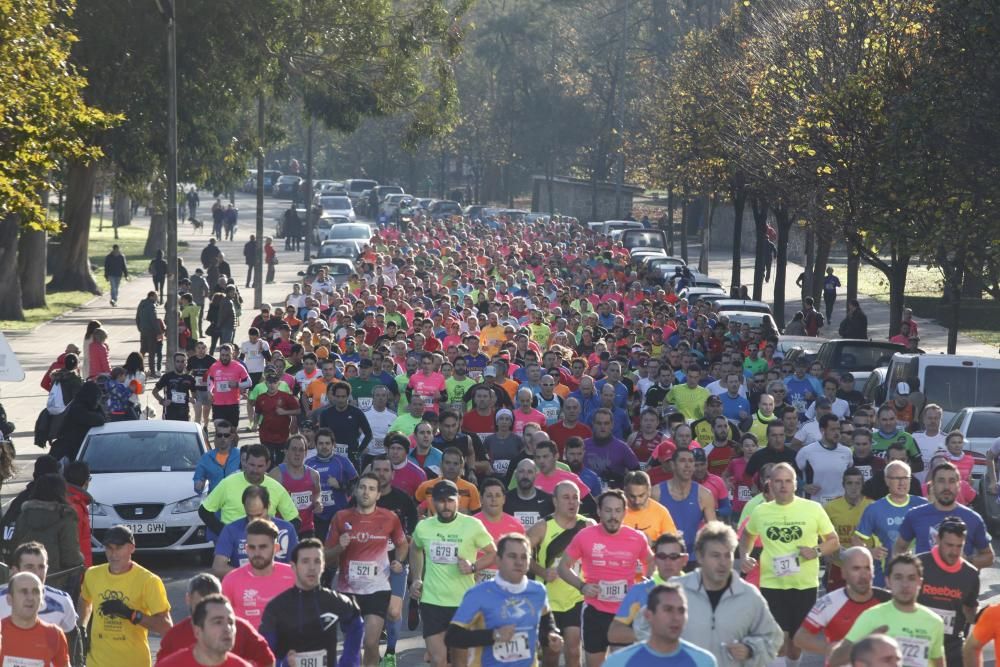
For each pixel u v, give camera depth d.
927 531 30.14
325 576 37.16
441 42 114.56
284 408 53.16
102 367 68.06
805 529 29.89
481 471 42.25
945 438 45.12
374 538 30.64
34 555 25.09
